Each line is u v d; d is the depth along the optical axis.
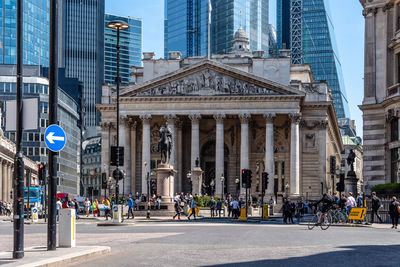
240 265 21.42
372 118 68.06
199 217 80.81
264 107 124.00
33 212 70.88
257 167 132.50
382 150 67.19
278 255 24.83
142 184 125.12
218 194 123.31
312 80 156.25
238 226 53.28
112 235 38.62
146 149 125.75
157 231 43.97
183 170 136.75
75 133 196.00
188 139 137.88
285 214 63.47
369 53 68.81
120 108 127.25
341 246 29.03
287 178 132.38
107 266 21.36
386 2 67.62
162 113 126.38
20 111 23.52
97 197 160.38
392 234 39.66
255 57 130.75
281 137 133.50
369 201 59.72
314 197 129.38
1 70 182.25
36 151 166.50
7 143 112.81
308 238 35.12
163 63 133.62
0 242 34.22
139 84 126.12
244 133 124.31
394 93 65.31
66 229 26.28
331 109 135.38
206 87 125.50
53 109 24.80
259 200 128.25
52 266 20.94
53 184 24.91
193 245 29.83
